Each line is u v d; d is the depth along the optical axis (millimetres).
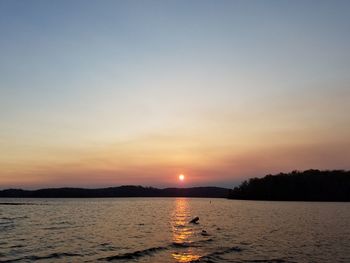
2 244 47406
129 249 43688
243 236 56250
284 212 122625
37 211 136500
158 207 181125
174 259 37500
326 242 49656
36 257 38469
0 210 142750
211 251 42156
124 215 113312
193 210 145750
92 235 58000
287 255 39750
